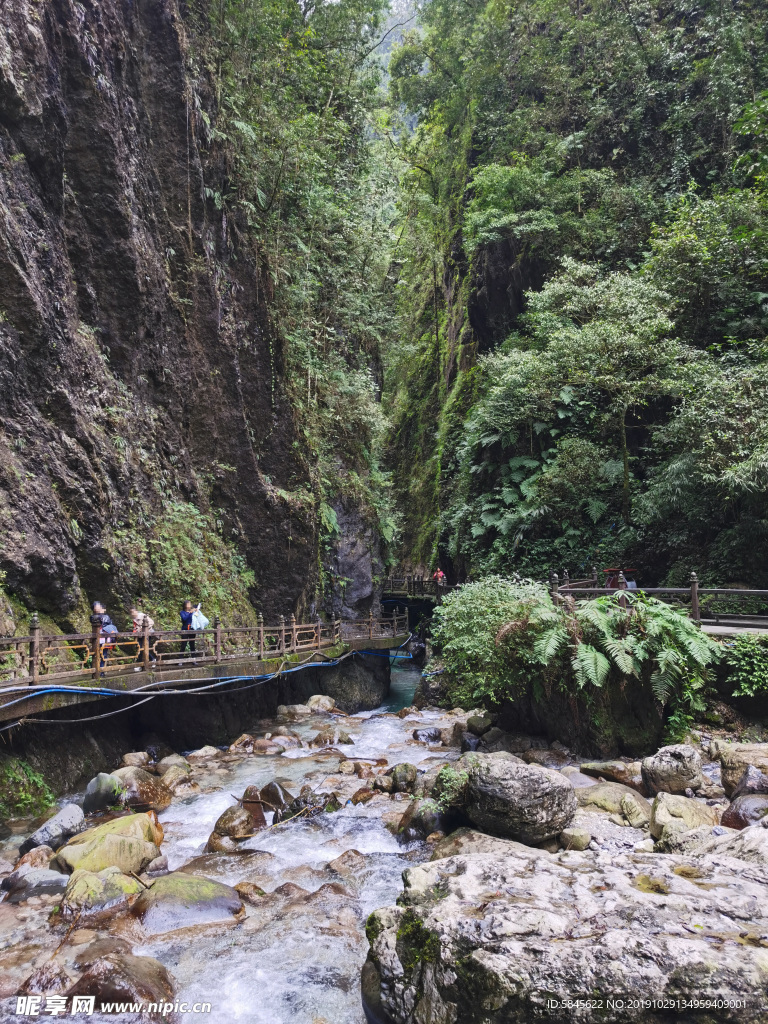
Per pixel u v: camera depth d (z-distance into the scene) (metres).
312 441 17.56
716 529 14.42
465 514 23.11
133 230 12.63
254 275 16.02
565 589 11.12
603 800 7.04
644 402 16.64
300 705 14.78
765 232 15.47
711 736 8.93
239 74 16.31
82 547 10.52
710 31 21.06
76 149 11.91
